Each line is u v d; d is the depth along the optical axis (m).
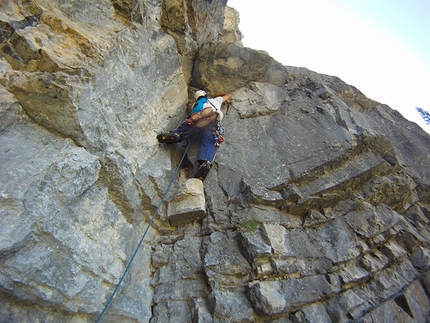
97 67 2.86
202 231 3.60
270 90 5.02
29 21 2.67
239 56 4.72
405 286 3.37
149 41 3.78
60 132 2.64
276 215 3.62
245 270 3.16
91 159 2.67
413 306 3.20
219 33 5.90
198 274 3.26
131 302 2.94
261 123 4.59
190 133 4.14
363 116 5.02
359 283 3.30
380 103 5.62
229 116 4.69
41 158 2.38
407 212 4.32
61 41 2.74
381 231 3.64
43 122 2.59
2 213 2.00
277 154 4.15
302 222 3.72
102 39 3.00
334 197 3.83
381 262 3.50
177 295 3.14
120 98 3.23
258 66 4.92
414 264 3.66
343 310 3.00
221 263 3.19
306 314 2.95
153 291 3.25
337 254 3.38
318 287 3.14
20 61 2.59
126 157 3.16
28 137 2.47
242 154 4.20
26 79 2.51
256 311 2.91
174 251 3.48
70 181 2.44
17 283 2.00
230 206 3.70
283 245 3.30
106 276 2.72
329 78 5.43
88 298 2.48
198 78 4.85
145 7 3.62
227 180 3.94
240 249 3.32
